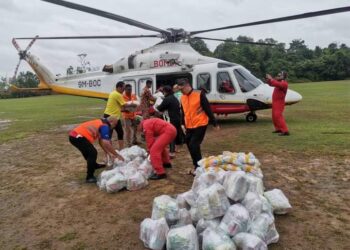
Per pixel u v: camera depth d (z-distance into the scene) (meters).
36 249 3.71
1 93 71.69
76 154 8.23
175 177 5.75
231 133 9.76
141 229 3.64
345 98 22.22
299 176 5.50
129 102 8.24
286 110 15.62
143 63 12.06
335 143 7.61
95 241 3.78
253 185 3.81
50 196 5.30
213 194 3.48
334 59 66.94
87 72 13.99
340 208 4.22
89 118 16.98
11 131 13.34
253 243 3.09
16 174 6.81
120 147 7.89
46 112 22.25
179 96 8.59
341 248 3.32
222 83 10.95
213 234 3.21
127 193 5.13
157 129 5.70
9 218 4.61
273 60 66.50
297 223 3.85
